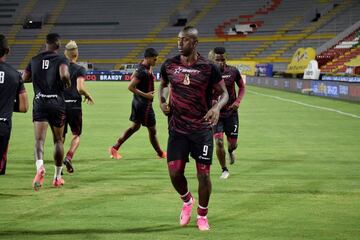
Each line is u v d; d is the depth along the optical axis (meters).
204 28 132.62
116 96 71.62
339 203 16.31
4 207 15.65
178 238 12.77
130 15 140.62
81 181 19.64
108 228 13.58
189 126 13.45
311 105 56.72
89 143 29.91
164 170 21.94
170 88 13.70
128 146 28.86
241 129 36.53
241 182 19.50
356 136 32.91
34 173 21.08
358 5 119.50
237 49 125.75
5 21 144.25
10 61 137.75
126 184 19.11
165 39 134.38
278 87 89.88
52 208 15.57
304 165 23.14
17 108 14.80
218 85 13.48
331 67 94.31
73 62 21.44
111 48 136.88
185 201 13.95
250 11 131.75
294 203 16.30
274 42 123.06
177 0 140.25
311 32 120.12
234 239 12.72
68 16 143.50
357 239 12.70
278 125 38.97
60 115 17.92
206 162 13.52
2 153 14.33
